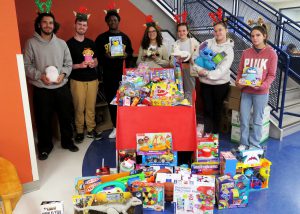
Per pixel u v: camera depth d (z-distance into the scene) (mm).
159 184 2230
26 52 2934
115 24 3623
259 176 2551
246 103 3131
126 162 2477
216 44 3246
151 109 2539
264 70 2904
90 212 1926
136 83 2779
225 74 3354
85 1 4098
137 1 4469
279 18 4902
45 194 2486
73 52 3402
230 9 6809
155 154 2508
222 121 4004
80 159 3188
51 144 3352
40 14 2924
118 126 2539
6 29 2197
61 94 3150
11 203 1879
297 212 2229
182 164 2707
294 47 5094
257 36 2844
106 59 3688
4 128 2332
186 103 2547
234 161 2439
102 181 2312
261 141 3646
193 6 4738
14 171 1849
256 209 2271
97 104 4043
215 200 2326
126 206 1950
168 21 4703
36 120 3152
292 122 3992
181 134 2559
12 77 2289
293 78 4914
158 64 3523
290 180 2721
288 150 3410
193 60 3408
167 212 2250
